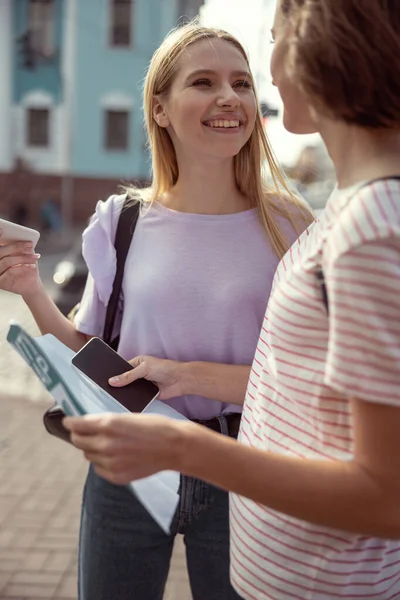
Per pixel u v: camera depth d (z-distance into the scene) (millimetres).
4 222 1675
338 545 1082
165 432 952
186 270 1665
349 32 922
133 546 1651
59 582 2842
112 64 23703
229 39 1686
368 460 910
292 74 1001
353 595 1107
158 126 1783
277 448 1130
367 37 922
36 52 23625
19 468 3982
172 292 1658
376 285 890
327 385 1021
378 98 937
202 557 1658
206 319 1661
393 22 923
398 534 926
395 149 990
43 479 3842
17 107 23969
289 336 1057
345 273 904
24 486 3746
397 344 895
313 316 1016
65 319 1856
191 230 1696
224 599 1665
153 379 1597
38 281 1798
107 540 1659
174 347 1683
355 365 900
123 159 24094
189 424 979
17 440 4422
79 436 963
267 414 1165
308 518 943
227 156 1655
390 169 971
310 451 1077
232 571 1260
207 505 1608
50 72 23781
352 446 1024
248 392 1327
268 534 1144
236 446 965
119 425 939
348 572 1094
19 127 24078
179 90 1655
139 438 941
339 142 1026
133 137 23984
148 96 1771
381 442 902
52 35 23609
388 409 897
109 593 1683
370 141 993
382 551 1105
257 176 1737
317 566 1101
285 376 1089
